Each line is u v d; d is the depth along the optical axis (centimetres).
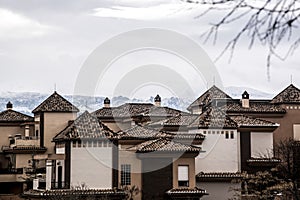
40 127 6338
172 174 4462
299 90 6669
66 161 4409
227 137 5162
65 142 4434
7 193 6091
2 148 6575
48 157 4725
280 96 6588
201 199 4912
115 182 4422
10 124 6912
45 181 4859
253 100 6638
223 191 4950
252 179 4916
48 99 6506
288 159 4947
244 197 4691
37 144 6325
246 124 5319
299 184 4341
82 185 4341
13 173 6056
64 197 4212
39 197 4297
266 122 5488
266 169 5281
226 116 5319
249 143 5328
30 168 5769
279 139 6328
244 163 5275
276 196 4422
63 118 6331
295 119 6469
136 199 4391
